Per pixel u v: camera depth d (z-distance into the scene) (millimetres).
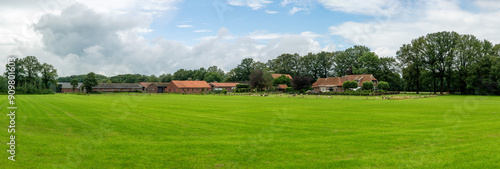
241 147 13117
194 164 10766
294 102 42812
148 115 25141
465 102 40688
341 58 118062
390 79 103062
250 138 15102
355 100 48125
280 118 22953
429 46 81500
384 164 10500
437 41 80875
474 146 12625
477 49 76750
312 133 16453
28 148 12391
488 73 71625
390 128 18156
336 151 12344
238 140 14609
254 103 40656
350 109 30578
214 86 130000
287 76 121188
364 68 104750
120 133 16531
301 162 10930
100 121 21172
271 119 22516
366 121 21312
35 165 10305
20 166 10133
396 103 39938
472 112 26812
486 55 72688
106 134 16172
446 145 13117
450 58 77188
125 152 12227
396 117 23578
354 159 11133
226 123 20453
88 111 28312
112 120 21750
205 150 12602
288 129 17859
